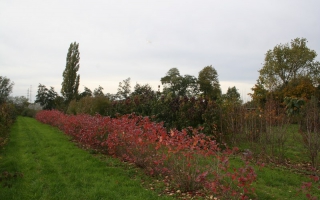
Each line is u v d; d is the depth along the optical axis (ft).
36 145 31.58
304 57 92.48
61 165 21.17
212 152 14.70
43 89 147.02
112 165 21.22
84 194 14.65
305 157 25.20
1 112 41.39
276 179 18.40
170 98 35.96
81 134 30.94
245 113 29.50
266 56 97.66
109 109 48.39
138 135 18.95
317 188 15.56
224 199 13.01
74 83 126.11
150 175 18.08
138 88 54.34
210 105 30.89
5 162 21.81
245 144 28.94
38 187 15.79
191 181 15.11
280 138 24.31
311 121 23.88
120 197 14.19
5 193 14.78
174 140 15.66
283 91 78.74
